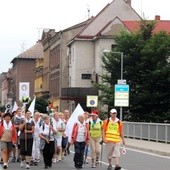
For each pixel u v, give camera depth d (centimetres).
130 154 2502
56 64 8269
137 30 5141
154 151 2628
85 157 1934
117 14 7044
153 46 4953
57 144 2000
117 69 5069
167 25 7050
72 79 6969
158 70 4881
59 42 8031
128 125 3928
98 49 6475
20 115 2012
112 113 1694
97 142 1836
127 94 3750
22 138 1772
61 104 7756
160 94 4931
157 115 4969
